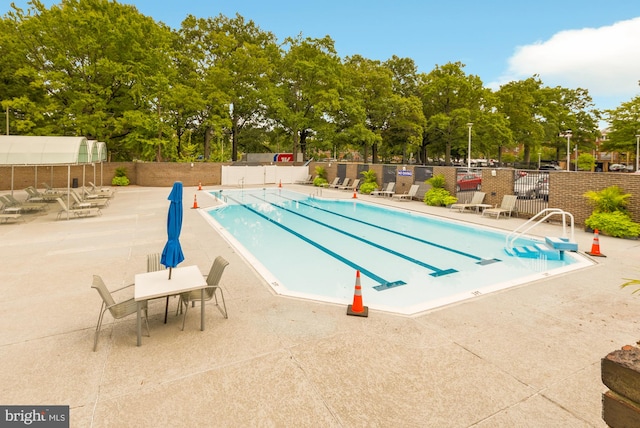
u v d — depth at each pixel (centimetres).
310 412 356
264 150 5262
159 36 3130
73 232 1242
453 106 5016
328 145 4303
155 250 1009
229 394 385
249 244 1238
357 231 1450
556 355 464
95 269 835
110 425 337
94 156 2028
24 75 2566
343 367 436
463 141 4941
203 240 1133
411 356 462
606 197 1248
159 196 2369
